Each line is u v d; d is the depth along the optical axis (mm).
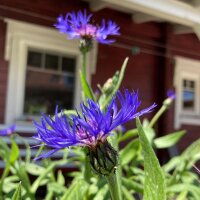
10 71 3590
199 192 1246
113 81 1274
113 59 4363
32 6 3635
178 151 4863
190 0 3461
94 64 4172
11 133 2139
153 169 650
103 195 1127
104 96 1267
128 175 1556
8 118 3559
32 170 1494
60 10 3803
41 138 571
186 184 1318
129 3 3168
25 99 3695
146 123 1845
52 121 567
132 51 4371
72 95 3994
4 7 3471
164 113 4699
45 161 1620
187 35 5152
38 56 3783
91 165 667
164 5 3312
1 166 2975
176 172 1483
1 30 3537
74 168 2736
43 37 3764
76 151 1390
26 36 3666
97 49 4211
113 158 660
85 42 1317
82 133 607
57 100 3889
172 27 4746
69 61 3990
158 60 4809
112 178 685
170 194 1359
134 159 1593
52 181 1477
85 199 1161
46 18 3732
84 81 1181
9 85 3582
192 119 5281
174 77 5047
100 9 3959
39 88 3783
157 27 4699
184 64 5164
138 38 4551
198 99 5391
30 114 3707
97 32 1313
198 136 5328
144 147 653
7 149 1352
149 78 4719
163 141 1637
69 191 1107
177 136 1631
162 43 4730
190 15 3520
